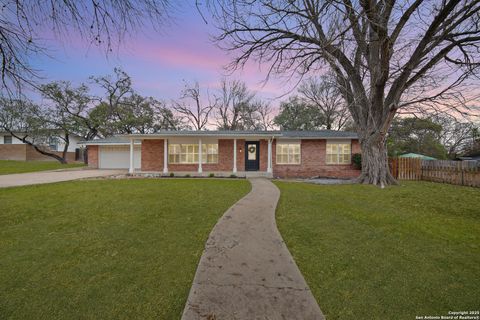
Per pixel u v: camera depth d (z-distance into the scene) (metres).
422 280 2.51
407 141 25.53
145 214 5.17
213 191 8.12
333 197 7.18
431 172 12.38
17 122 21.55
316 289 2.33
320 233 3.98
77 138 29.72
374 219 4.84
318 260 2.98
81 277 2.59
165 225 4.42
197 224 4.46
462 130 23.69
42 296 2.24
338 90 10.26
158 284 2.44
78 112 24.61
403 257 3.08
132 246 3.46
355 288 2.35
